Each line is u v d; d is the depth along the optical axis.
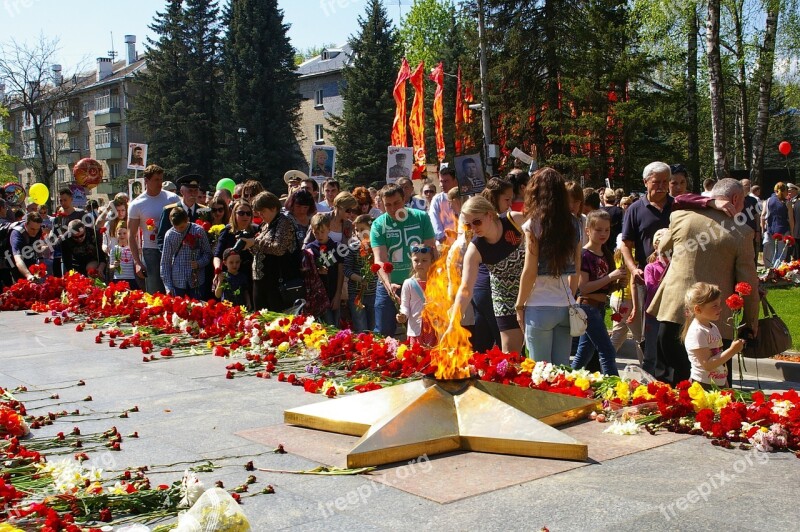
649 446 4.90
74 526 3.70
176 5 60.44
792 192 19.97
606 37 38.62
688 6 29.81
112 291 11.72
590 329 7.43
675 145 43.62
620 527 3.64
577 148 39.66
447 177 11.41
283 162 57.53
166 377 7.41
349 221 10.04
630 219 8.44
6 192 20.50
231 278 10.48
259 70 56.69
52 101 55.50
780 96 40.19
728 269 6.62
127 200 14.62
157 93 60.16
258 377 7.33
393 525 3.76
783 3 27.97
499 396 5.24
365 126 55.34
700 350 6.21
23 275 14.56
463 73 42.06
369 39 55.75
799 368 9.16
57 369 7.91
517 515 3.82
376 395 5.45
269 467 4.66
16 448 4.95
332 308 9.77
